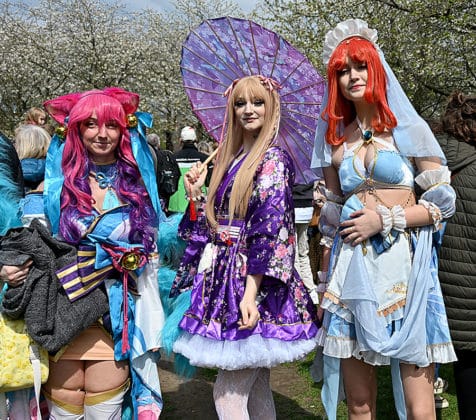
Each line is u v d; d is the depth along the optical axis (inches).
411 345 74.0
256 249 79.8
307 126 100.2
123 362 87.9
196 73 101.3
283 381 143.9
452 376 140.0
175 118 882.8
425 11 381.1
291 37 517.0
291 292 85.4
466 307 85.7
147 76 828.0
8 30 781.3
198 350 80.6
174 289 92.2
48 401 87.0
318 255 214.1
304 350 82.7
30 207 89.7
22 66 760.3
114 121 87.3
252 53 96.3
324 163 88.7
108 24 823.7
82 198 86.1
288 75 96.8
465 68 402.6
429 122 97.3
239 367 78.3
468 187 86.0
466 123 89.0
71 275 83.4
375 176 80.3
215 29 97.3
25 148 112.4
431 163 79.0
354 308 77.2
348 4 439.2
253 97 85.6
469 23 362.9
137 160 90.7
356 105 83.7
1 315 82.3
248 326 77.9
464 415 88.8
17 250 80.5
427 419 77.3
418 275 76.8
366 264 79.0
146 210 90.0
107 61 790.5
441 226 80.0
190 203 92.4
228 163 90.1
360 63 80.3
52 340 80.3
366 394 83.8
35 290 80.7
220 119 102.5
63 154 88.2
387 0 405.4
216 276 84.9
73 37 794.8
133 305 88.8
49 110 91.8
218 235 87.1
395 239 78.4
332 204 88.0
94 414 86.7
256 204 82.7
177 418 124.7
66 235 85.7
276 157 84.7
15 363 80.0
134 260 86.0
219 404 84.1
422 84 413.1
